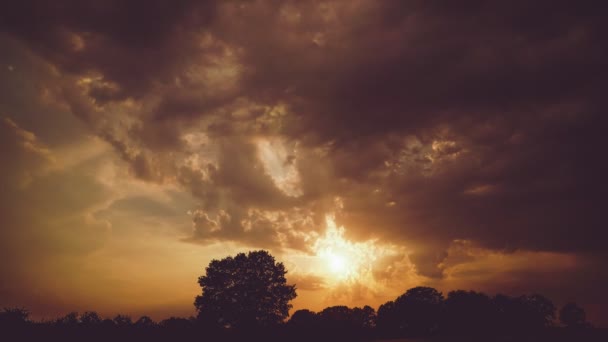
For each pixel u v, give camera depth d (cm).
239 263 5906
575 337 7225
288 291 5934
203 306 5569
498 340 6725
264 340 5616
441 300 10025
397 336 9406
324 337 7631
